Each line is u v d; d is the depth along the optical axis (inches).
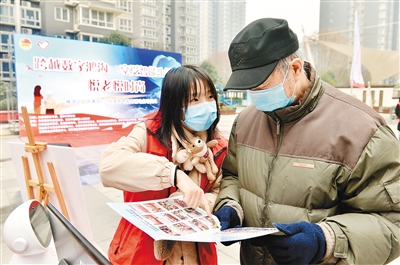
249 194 42.8
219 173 48.0
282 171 38.3
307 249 29.5
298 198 36.6
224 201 43.0
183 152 40.0
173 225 33.5
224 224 34.6
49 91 196.2
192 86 38.9
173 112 40.1
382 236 31.7
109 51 218.7
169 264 41.2
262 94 37.0
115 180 37.1
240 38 36.5
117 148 39.3
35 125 192.5
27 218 34.7
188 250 41.2
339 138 34.9
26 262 35.3
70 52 202.4
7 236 33.9
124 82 228.2
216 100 42.7
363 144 33.3
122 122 230.2
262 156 41.8
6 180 153.6
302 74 38.0
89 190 145.7
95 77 214.5
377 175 33.2
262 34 34.6
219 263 86.0
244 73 35.3
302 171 36.4
